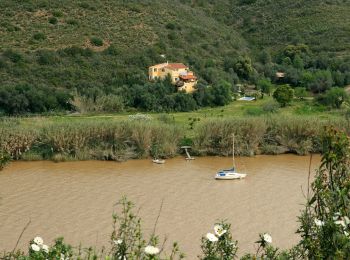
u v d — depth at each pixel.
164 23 167.12
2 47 134.25
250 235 48.22
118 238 16.88
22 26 145.00
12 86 117.62
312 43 178.00
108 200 60.16
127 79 131.12
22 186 66.81
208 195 62.69
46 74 127.62
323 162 15.93
